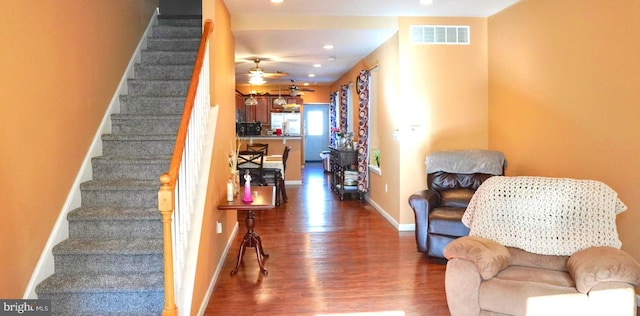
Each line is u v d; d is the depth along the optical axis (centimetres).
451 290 262
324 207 687
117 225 301
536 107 430
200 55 331
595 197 279
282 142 944
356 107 806
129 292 260
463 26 522
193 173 300
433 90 523
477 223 307
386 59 577
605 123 336
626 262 229
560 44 390
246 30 497
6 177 219
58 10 284
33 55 250
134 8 456
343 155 755
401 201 534
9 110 222
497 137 510
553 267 274
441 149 528
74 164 312
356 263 413
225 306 319
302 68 862
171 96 420
